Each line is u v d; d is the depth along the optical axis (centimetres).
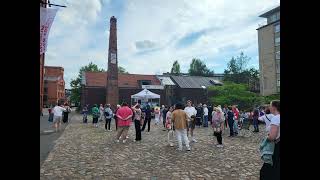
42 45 895
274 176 514
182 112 1230
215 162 985
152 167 903
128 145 1368
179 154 1136
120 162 977
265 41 6262
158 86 5891
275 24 6025
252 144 1427
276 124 504
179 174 817
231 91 4731
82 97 5678
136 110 1541
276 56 6003
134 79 6050
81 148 1269
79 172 832
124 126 1438
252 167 912
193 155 1114
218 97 4803
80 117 4094
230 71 6812
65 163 952
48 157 1052
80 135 1777
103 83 5631
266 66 6222
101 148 1273
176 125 1230
